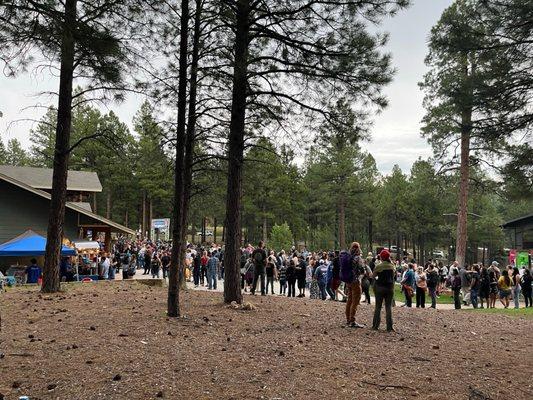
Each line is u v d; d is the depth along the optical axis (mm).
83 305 10688
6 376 5551
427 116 26594
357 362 6902
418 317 12016
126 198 60125
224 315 9969
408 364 6969
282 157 12266
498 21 10961
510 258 29250
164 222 42094
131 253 27562
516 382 6371
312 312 11312
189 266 26812
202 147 15438
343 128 11211
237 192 11641
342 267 9797
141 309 10281
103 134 13305
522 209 66375
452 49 11555
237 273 11555
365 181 54906
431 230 53312
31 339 7230
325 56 10680
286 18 10555
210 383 5582
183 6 9297
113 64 7461
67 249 19766
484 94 11344
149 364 6164
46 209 23125
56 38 5672
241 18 10898
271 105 11875
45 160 64812
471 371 6801
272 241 45031
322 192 55594
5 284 15898
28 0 5195
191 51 10773
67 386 5281
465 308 19031
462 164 26125
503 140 12242
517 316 14047
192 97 11039
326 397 5340
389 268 9508
